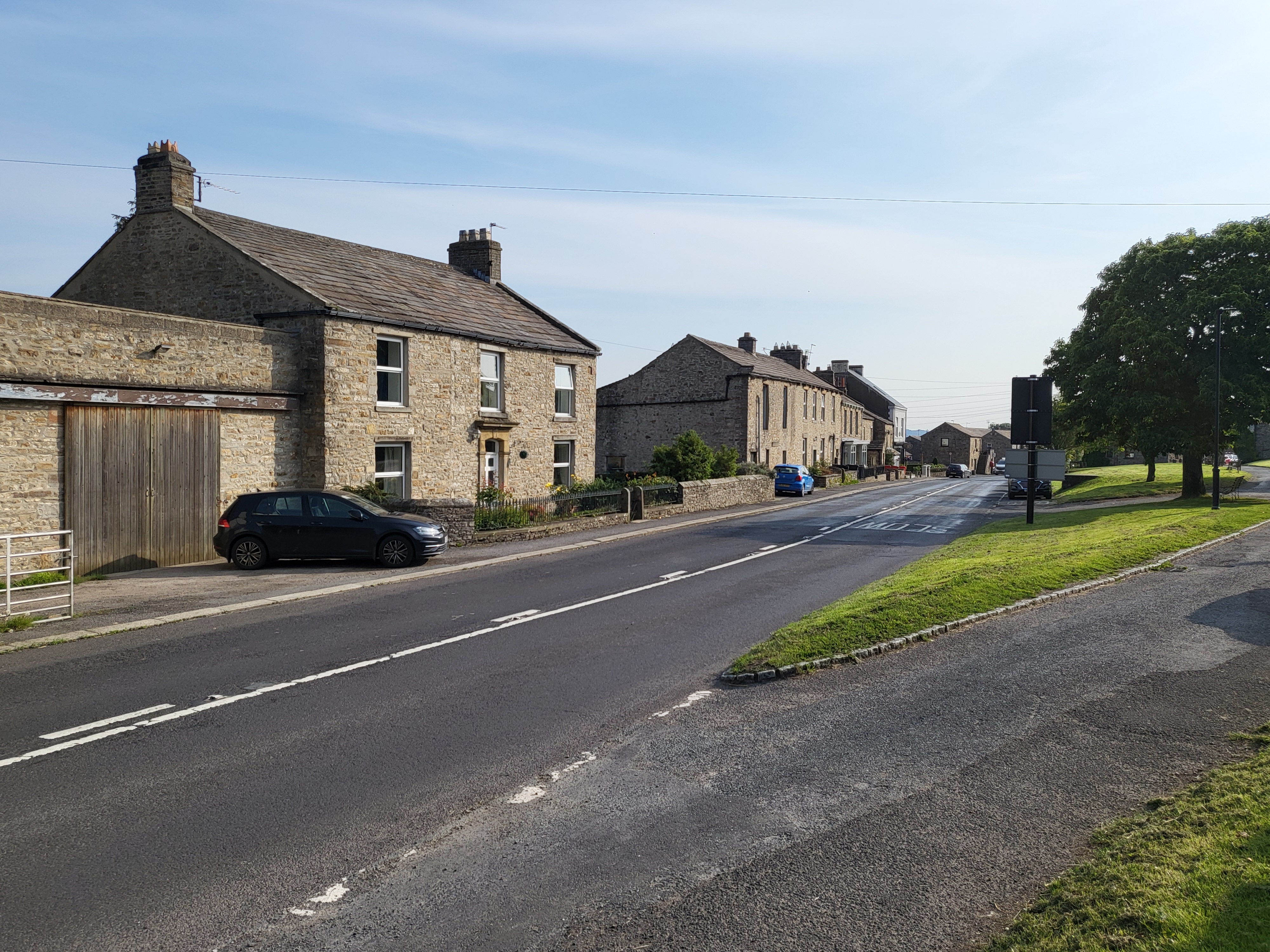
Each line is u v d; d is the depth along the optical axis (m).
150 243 21.14
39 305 14.27
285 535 16.17
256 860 5.05
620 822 5.56
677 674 8.98
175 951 4.17
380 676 8.87
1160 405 27.08
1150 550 14.98
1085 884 4.37
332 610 12.31
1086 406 29.66
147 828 5.44
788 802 5.82
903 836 5.26
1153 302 28.06
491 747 6.89
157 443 16.25
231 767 6.44
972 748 6.63
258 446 18.44
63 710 7.70
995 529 22.64
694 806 5.79
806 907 4.50
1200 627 9.75
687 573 16.16
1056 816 5.43
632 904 4.57
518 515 22.20
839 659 9.09
